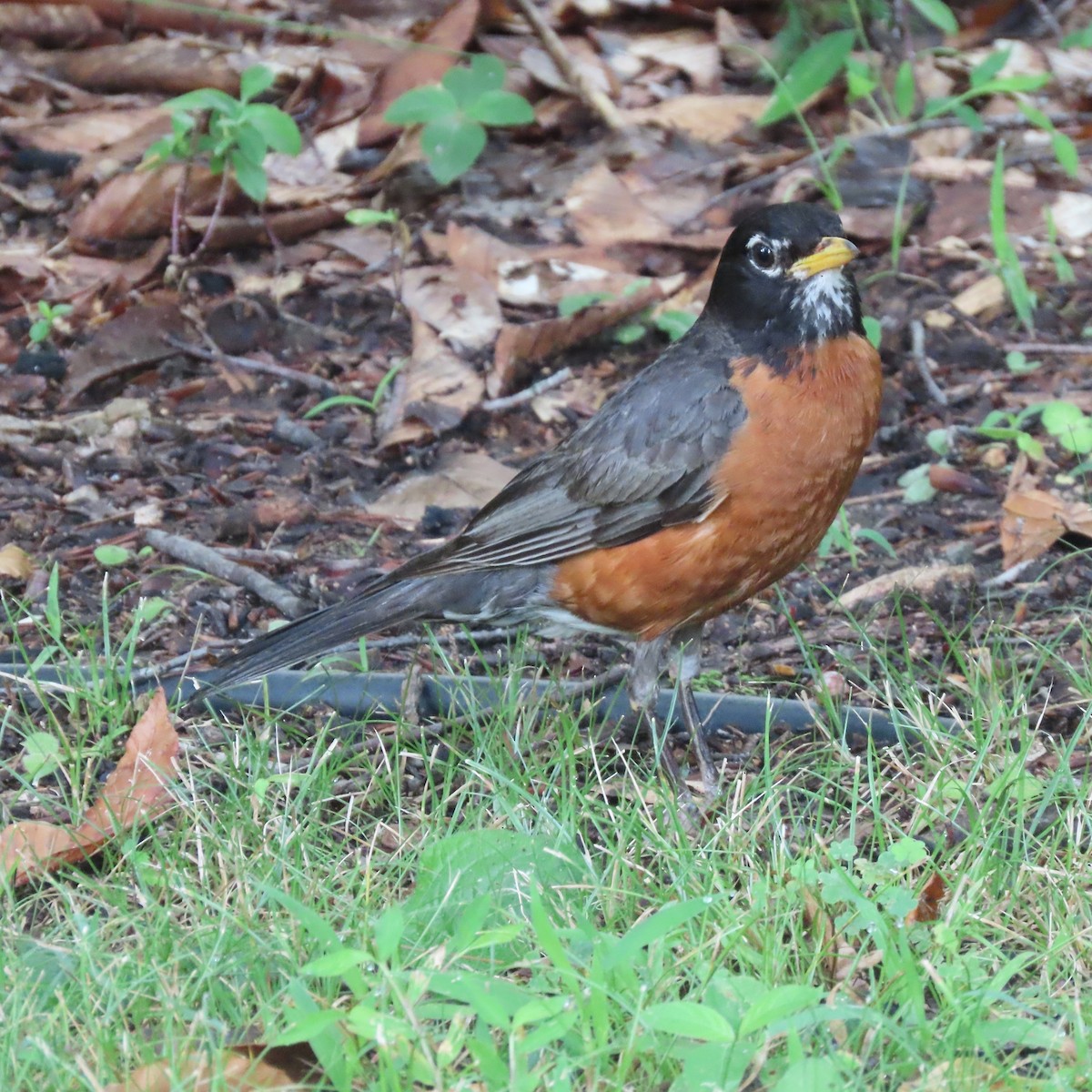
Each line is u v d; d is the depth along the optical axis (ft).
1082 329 40.52
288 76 47.70
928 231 44.06
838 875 20.62
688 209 43.93
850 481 26.63
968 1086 17.44
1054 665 28.91
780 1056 18.37
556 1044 18.47
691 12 50.93
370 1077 18.17
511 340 38.81
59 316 40.45
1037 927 21.39
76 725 27.30
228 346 40.63
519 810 24.03
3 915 21.81
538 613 27.99
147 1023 19.35
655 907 21.68
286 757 26.94
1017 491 33.12
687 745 28.53
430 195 44.75
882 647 29.60
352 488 35.86
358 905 21.70
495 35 49.60
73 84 48.91
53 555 32.76
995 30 51.90
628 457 26.14
